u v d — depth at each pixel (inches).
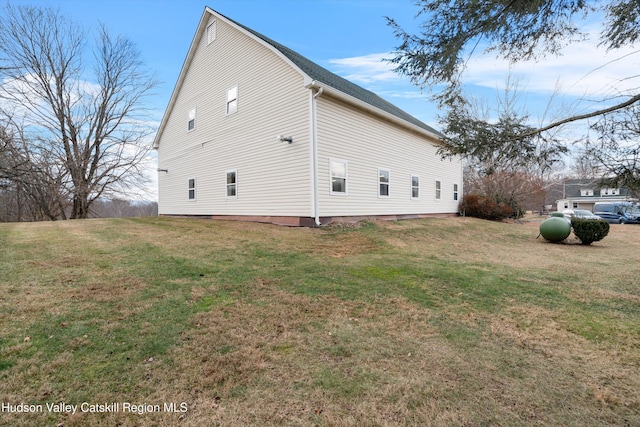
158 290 150.8
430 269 205.8
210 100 491.8
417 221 472.1
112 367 89.3
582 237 358.6
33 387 79.8
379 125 447.2
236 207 443.5
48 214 776.9
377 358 98.6
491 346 108.3
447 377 89.4
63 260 200.2
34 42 689.6
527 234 452.8
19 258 202.2
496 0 133.3
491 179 692.7
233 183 448.1
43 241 262.2
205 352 98.6
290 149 365.4
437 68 160.9
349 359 97.5
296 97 358.3
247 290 155.5
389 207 465.7
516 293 165.6
